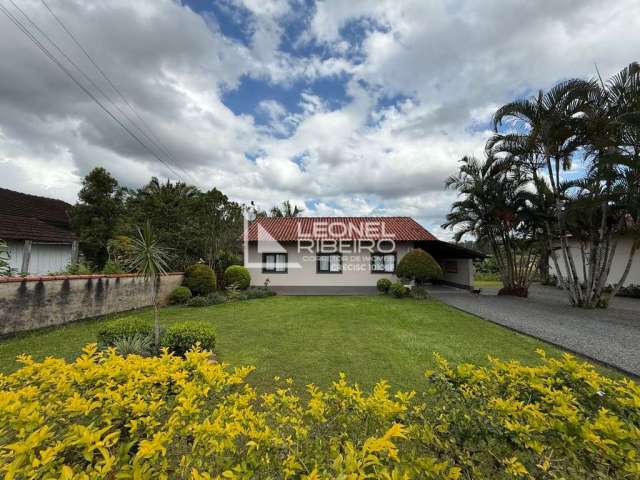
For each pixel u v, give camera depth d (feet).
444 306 32.99
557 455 4.54
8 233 35.88
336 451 4.31
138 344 14.82
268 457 4.23
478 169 42.37
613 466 4.16
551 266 59.57
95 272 34.12
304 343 18.84
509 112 33.60
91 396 5.30
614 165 27.35
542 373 6.41
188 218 44.21
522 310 30.37
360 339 19.75
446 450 4.66
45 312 21.31
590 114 28.68
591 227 32.14
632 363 15.14
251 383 12.85
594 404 5.64
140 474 3.61
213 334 16.26
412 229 54.34
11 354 16.25
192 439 4.79
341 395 5.81
